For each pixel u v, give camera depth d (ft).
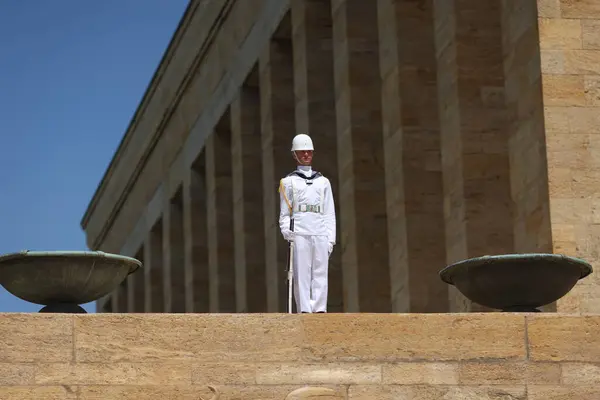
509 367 73.00
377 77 122.93
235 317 72.08
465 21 107.04
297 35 134.62
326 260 83.05
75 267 74.49
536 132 96.84
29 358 70.44
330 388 71.92
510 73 100.89
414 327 72.95
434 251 111.45
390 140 115.14
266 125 143.33
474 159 105.09
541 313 73.77
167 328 71.61
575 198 94.73
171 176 183.83
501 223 104.42
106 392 70.64
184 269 182.70
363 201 120.88
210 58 165.48
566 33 97.04
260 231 150.30
